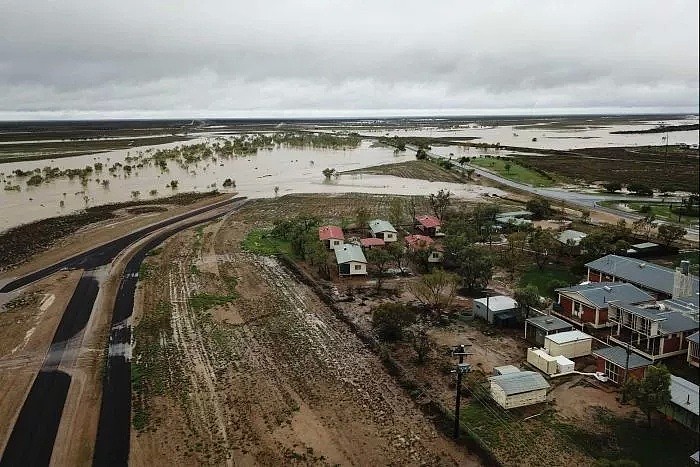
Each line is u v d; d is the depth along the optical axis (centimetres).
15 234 7569
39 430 3131
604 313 4250
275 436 3056
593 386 3509
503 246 6750
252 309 4903
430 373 3716
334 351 4078
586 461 2791
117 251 6819
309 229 7356
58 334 4403
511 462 2798
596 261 5416
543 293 5122
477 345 4122
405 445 2970
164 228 8038
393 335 4225
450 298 4994
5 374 3766
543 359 3669
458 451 2912
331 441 3011
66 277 5831
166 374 3747
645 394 3002
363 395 3472
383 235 6994
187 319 4678
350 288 5406
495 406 3312
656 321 3725
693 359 3666
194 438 3042
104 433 3097
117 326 4550
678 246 6731
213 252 6762
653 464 2731
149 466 2812
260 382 3638
